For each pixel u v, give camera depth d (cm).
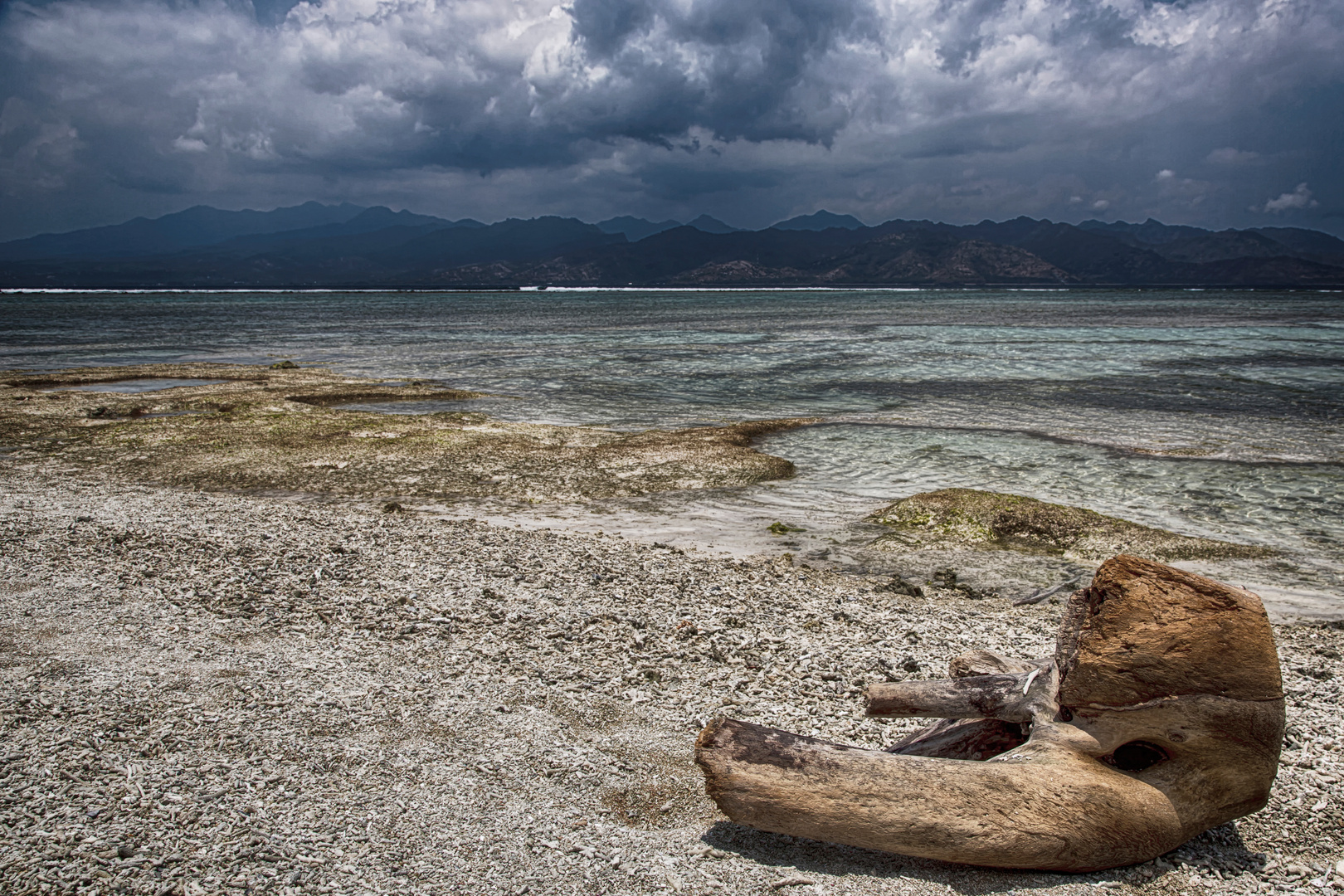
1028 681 542
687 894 442
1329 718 725
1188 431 2438
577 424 2700
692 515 1611
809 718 690
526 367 4416
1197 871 484
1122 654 497
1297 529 1500
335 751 597
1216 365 4162
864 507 1667
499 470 1981
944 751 575
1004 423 2611
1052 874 474
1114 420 2648
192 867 450
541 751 610
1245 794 504
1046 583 1230
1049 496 1738
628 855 477
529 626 903
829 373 4044
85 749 589
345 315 10388
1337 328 6938
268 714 657
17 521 1359
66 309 11862
